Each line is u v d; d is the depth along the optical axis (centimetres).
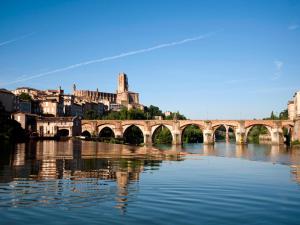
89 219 2481
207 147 17688
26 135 17112
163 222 2447
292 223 2481
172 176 4809
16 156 7669
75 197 3195
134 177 4631
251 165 7125
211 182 4294
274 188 3928
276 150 14675
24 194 3319
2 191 3469
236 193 3559
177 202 3055
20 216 2544
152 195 3338
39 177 4475
